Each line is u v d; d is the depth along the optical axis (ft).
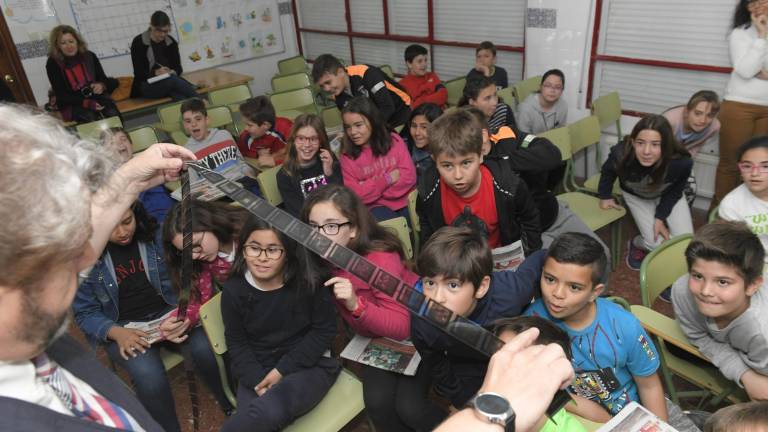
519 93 13.73
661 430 3.75
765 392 4.68
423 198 6.91
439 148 5.85
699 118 9.74
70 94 16.33
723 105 10.42
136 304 6.74
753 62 9.62
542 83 12.05
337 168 9.78
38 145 1.42
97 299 6.51
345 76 12.88
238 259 5.77
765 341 4.67
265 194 9.55
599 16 12.38
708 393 5.96
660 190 8.75
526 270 5.52
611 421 3.85
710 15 10.80
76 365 1.88
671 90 11.96
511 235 6.62
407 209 9.72
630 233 11.19
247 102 12.47
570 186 11.55
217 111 14.01
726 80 10.98
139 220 6.54
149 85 17.35
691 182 9.85
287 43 24.06
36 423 1.37
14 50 17.99
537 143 7.40
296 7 23.31
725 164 10.71
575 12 12.72
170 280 6.77
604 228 11.51
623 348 4.68
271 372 5.66
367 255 5.77
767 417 3.46
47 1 18.19
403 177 9.59
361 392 5.74
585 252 4.49
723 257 4.60
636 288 9.38
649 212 9.13
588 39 12.75
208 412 7.36
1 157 1.30
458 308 4.73
